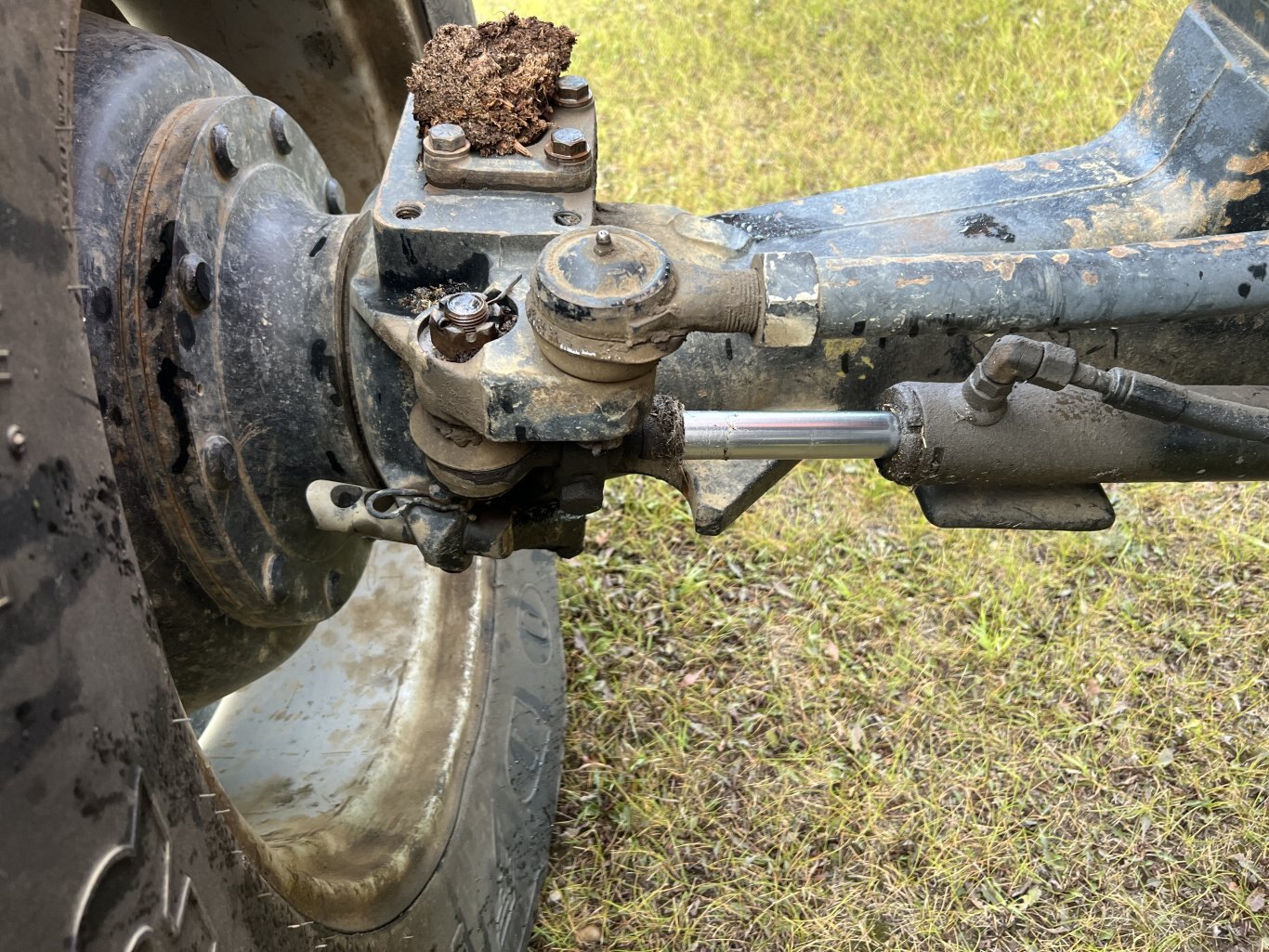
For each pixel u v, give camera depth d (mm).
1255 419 1294
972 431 1391
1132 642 2695
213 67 1453
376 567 2350
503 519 1392
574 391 1104
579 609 2852
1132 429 1431
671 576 2924
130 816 803
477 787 2043
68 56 879
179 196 1214
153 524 1230
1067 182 1540
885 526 2992
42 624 732
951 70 4461
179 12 1778
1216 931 2193
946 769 2477
